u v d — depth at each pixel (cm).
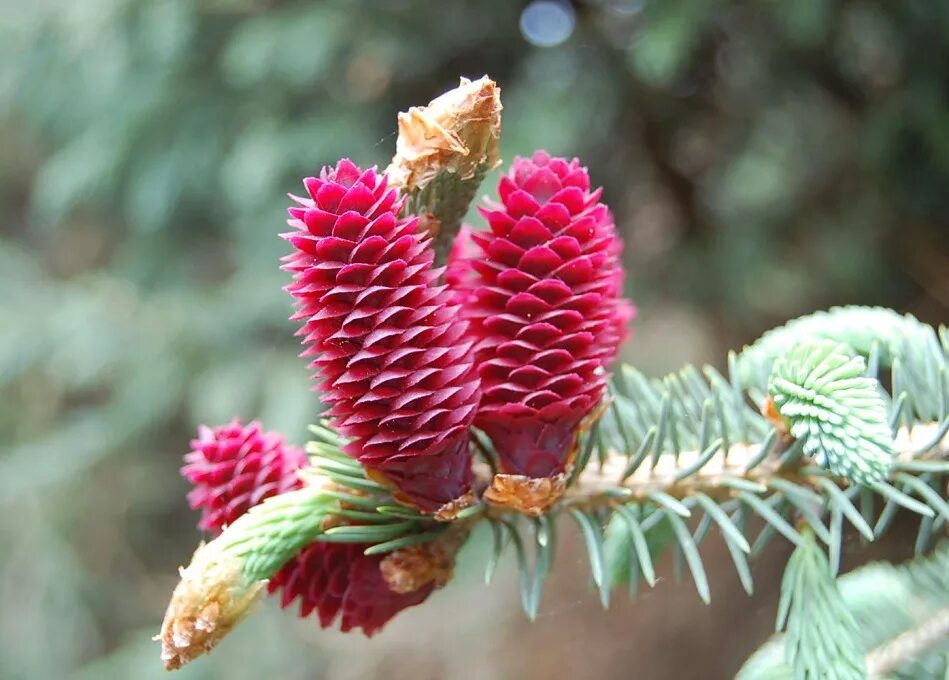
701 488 21
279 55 50
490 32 53
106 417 61
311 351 19
